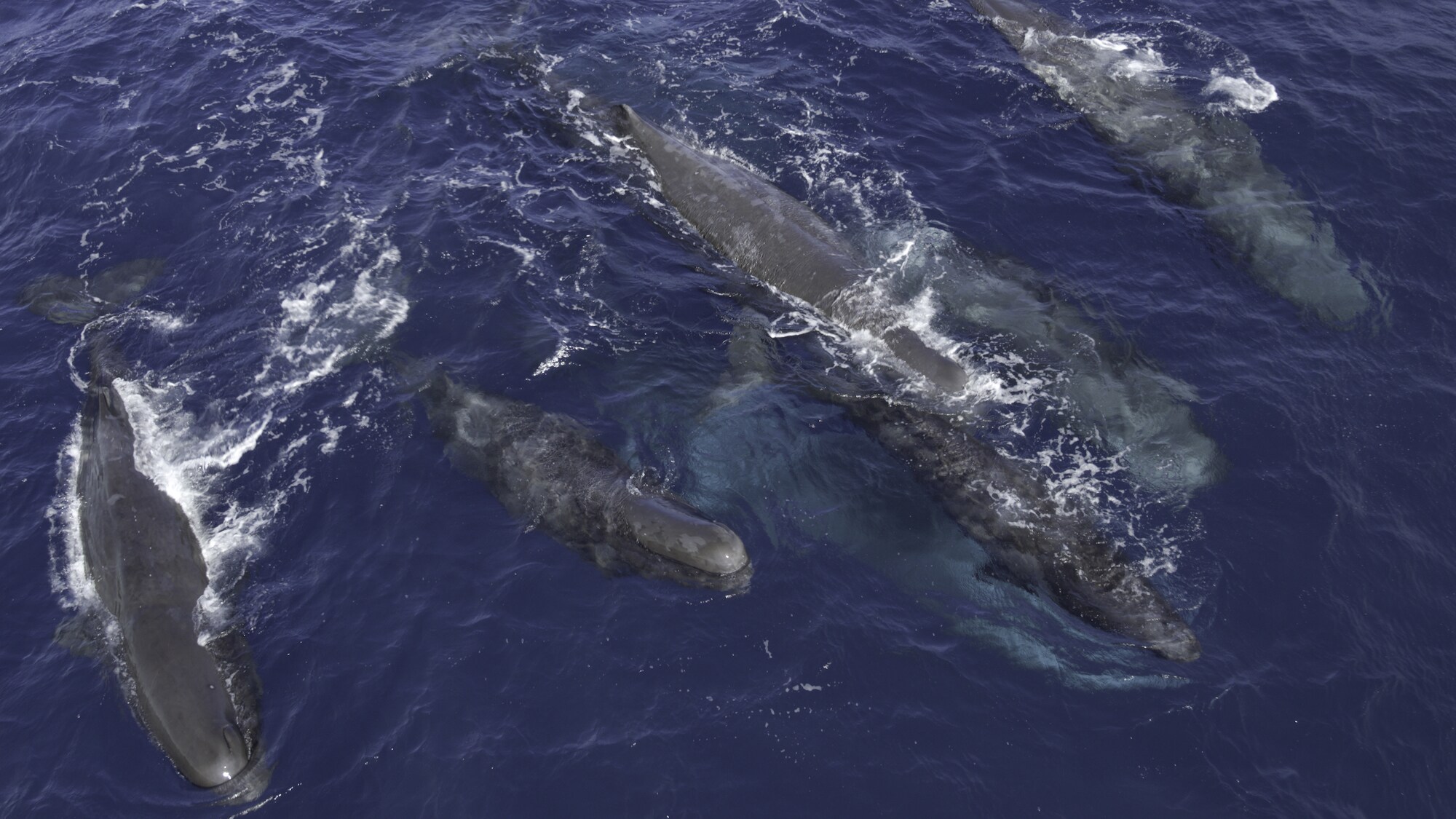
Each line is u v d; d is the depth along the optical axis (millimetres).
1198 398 29625
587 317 32188
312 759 22406
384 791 21906
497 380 30156
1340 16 44031
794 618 24812
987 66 41688
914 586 25547
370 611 25047
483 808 21578
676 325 32062
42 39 43875
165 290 33344
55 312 32719
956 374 29609
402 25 44094
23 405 30125
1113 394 29609
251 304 32688
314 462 28266
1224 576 25406
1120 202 35969
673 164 36656
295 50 42500
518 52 42406
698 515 26141
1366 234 34594
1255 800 21469
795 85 40594
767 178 36469
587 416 29156
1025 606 25062
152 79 41344
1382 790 21656
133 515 26422
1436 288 32875
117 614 24719
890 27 43625
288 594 25375
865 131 38656
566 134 38875
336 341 31453
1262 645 24094
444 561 26062
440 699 23344
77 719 23109
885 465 28125
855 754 22328
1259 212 35438
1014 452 28078
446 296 32750
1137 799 21594
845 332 31562
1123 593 24859
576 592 25375
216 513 27047
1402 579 25359
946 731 22750
